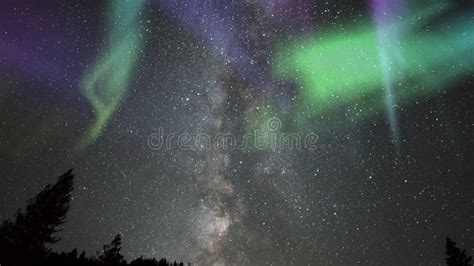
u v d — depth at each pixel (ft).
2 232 58.80
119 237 67.82
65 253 62.13
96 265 61.21
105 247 65.98
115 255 65.51
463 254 67.10
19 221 60.59
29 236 59.21
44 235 60.70
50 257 58.44
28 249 58.13
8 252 54.03
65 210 64.54
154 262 69.10
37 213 61.72
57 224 62.90
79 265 58.95
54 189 64.95
